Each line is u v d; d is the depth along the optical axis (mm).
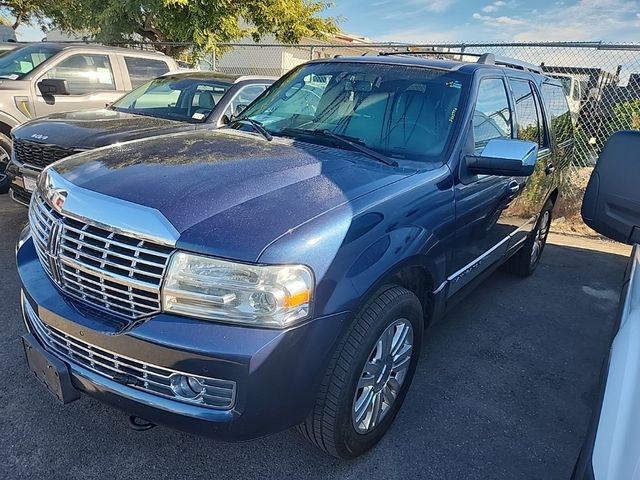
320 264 1985
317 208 2129
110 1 13266
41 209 2449
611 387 1560
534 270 5422
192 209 2027
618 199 2057
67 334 2121
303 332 1953
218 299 1883
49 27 24406
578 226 7422
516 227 4230
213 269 1884
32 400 2787
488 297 4723
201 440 2602
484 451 2717
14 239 5027
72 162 2629
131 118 5637
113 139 4715
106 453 2469
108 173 2355
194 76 6680
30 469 2340
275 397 1959
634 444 1292
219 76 6691
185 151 2701
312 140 3145
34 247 2590
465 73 3311
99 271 2045
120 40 13938
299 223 2020
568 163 5664
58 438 2535
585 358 3779
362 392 2402
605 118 9211
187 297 1905
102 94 7176
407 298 2467
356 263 2127
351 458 2498
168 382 1969
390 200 2400
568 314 4500
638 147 2035
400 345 2586
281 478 2408
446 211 2752
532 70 4719
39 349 2254
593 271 5633
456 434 2828
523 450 2756
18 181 4988
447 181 2824
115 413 2738
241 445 2590
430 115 3115
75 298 2180
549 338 4035
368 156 2908
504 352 3762
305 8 15844
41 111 6621
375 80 3404
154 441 2568
